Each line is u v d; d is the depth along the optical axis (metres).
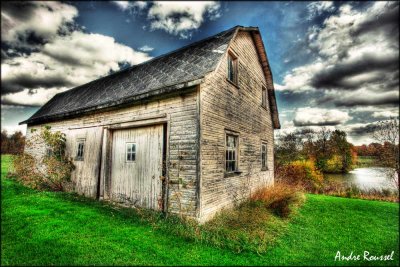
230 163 7.73
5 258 3.73
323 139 31.03
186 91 6.18
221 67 7.17
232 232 5.21
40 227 5.10
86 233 4.91
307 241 5.48
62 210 6.50
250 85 9.76
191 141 5.90
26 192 8.88
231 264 3.98
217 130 6.67
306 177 18.75
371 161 22.80
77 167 9.36
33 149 12.52
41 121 12.34
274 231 5.79
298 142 29.39
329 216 8.12
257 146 10.21
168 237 4.91
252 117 9.77
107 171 8.23
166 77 7.23
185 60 7.83
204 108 6.04
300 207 9.13
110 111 8.32
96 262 3.73
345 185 16.66
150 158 7.08
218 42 7.81
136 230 5.22
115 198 7.90
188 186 5.83
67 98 13.45
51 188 9.86
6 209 6.43
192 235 4.91
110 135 8.42
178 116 6.27
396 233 6.59
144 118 7.09
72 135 9.95
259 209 7.01
